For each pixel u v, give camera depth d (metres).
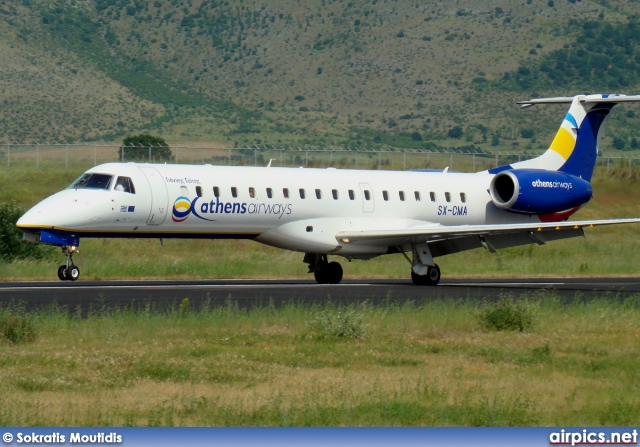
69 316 73.31
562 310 82.75
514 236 111.56
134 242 147.00
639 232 186.75
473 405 47.72
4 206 135.25
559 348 65.50
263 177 105.00
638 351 65.00
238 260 136.12
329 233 108.06
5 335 62.56
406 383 52.75
